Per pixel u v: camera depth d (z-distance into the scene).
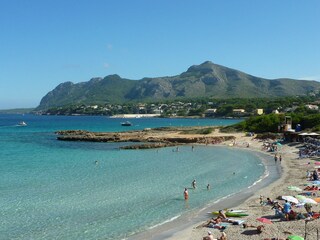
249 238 29.11
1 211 38.94
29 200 43.34
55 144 118.56
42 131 185.88
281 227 31.44
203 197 45.06
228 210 37.81
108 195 45.91
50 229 33.72
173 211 39.12
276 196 43.78
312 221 32.69
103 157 84.50
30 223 35.31
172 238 30.78
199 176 59.22
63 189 49.06
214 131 145.50
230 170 65.25
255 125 140.50
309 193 44.12
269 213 36.31
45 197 44.72
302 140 102.94
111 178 56.97
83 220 36.19
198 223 34.84
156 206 41.06
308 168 64.19
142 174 60.75
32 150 100.00
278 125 133.75
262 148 99.19
